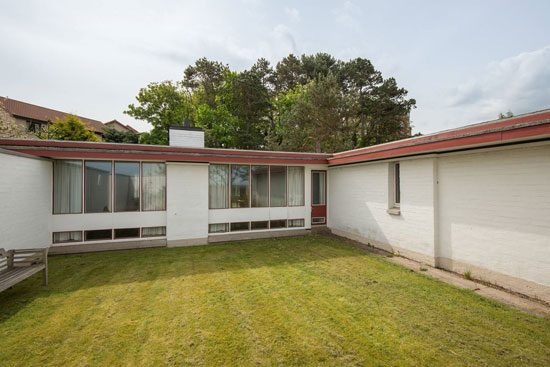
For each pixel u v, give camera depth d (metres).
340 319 4.17
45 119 31.47
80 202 8.23
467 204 6.18
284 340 3.59
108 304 4.69
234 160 9.70
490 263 5.69
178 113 30.91
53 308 4.52
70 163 8.15
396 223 8.17
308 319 4.17
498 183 5.55
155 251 8.52
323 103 21.53
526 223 5.08
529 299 4.91
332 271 6.57
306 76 31.41
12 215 6.22
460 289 5.39
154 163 9.05
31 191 6.98
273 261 7.45
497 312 4.40
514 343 3.52
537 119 4.43
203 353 3.30
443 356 3.24
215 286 5.57
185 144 11.32
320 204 11.73
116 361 3.14
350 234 10.36
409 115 30.30
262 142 29.53
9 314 4.29
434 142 6.38
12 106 30.47
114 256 7.91
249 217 10.39
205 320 4.13
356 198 10.02
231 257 7.86
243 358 3.20
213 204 9.88
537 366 3.05
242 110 27.91
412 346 3.46
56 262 7.27
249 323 4.05
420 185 7.29
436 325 3.99
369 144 28.56
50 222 7.91
